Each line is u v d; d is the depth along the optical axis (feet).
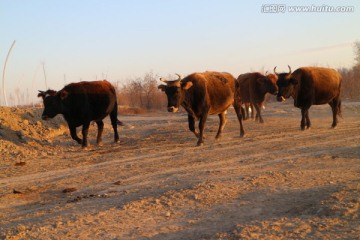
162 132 72.18
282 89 61.77
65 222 23.00
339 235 17.95
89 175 37.63
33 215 25.49
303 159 37.24
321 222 19.70
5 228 23.08
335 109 66.69
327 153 39.29
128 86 173.06
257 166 35.60
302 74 63.36
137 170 38.37
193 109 52.65
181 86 50.44
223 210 23.40
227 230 20.12
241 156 41.88
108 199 27.89
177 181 31.42
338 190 24.31
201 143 53.11
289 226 19.62
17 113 69.51
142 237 20.20
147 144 58.39
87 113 57.93
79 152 54.39
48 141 62.28
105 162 44.86
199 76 53.06
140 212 24.16
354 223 19.15
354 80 152.97
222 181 29.58
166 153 48.06
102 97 60.03
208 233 19.98
